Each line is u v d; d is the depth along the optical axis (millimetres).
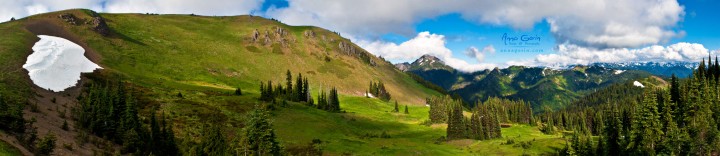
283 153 53562
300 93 168000
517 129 151125
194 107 107000
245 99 130250
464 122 115438
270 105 120500
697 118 86438
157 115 92375
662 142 84188
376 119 143250
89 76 127188
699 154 80625
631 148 87250
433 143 105750
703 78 110625
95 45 187000
